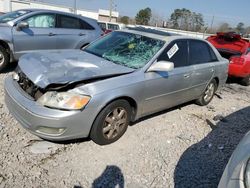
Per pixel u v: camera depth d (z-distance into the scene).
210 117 5.11
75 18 7.32
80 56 3.97
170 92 4.25
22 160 3.02
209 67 5.13
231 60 7.70
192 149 3.79
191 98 5.03
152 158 3.43
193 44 4.80
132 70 3.65
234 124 4.91
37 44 6.48
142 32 4.50
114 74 3.43
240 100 6.64
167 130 4.25
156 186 2.93
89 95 3.08
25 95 3.19
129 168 3.16
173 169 3.26
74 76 3.18
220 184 2.18
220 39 8.80
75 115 3.01
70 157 3.20
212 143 4.04
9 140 3.34
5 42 5.93
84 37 7.37
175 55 4.30
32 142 3.38
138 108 3.76
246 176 1.97
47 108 2.98
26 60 3.65
